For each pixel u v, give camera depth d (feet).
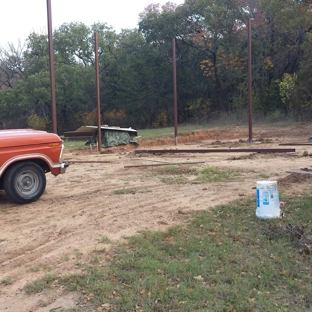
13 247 21.38
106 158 60.59
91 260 19.04
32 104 167.02
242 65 147.64
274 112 135.74
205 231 22.75
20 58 187.62
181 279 17.10
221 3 146.20
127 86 172.24
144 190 34.22
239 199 29.48
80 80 169.68
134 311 14.80
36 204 30.19
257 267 18.04
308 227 22.54
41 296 16.05
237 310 14.84
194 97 170.50
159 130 121.60
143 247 20.49
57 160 31.14
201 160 53.06
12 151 29.07
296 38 138.10
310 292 16.05
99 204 29.66
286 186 32.89
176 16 158.81
